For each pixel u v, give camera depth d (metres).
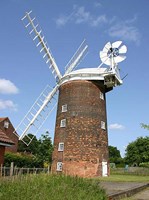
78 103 34.47
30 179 10.98
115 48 36.31
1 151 22.09
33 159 44.16
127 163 83.50
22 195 8.90
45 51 37.66
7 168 18.03
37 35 37.03
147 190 22.94
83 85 35.19
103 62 36.31
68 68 38.16
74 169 32.09
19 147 64.75
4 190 9.14
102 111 35.44
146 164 18.05
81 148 32.72
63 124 34.72
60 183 11.26
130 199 16.58
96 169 32.41
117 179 30.03
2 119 54.91
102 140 34.19
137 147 80.69
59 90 37.84
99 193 11.97
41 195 9.26
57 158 33.91
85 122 33.69
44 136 46.41
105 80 35.34
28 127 36.59
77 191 10.99
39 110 37.47
